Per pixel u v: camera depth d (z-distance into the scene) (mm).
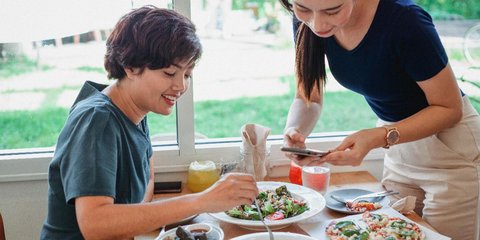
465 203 1634
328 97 2920
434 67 1439
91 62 2119
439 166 1667
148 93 1270
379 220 1466
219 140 2076
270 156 2027
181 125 1979
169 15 1252
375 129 1491
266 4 3205
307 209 1568
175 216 1144
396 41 1451
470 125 1636
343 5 1281
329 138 2139
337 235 1402
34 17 1923
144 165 1359
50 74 2150
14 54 2096
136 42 1211
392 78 1547
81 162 1125
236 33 3213
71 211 1261
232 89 3338
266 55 3336
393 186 1819
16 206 1961
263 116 3451
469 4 2227
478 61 2250
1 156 1933
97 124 1181
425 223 1520
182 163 2014
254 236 1340
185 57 1235
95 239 1095
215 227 1409
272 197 1638
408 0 1485
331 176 1994
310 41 1619
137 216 1109
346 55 1580
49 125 2168
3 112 2145
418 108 1609
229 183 1204
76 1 1942
